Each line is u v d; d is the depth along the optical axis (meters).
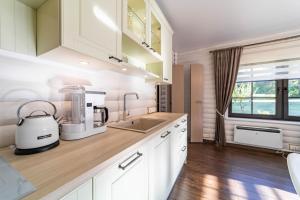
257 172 1.96
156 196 1.15
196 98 3.21
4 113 0.74
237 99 3.04
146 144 0.99
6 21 0.72
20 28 0.77
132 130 1.14
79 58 0.89
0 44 0.70
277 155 2.53
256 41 2.78
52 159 0.61
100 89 1.36
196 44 3.12
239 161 2.29
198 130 3.21
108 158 0.63
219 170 2.02
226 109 3.03
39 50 0.81
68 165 0.56
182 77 3.24
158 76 1.91
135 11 1.53
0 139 0.73
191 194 1.52
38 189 0.41
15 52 0.76
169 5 1.81
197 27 2.37
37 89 0.87
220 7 1.85
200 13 1.98
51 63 0.94
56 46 0.70
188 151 2.72
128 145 0.79
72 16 0.73
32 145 0.67
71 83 1.08
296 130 2.48
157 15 1.77
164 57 2.04
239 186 1.65
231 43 3.03
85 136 0.93
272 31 2.51
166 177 1.37
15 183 0.44
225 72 2.99
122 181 0.74
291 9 1.89
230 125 3.05
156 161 1.15
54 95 0.96
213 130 3.26
